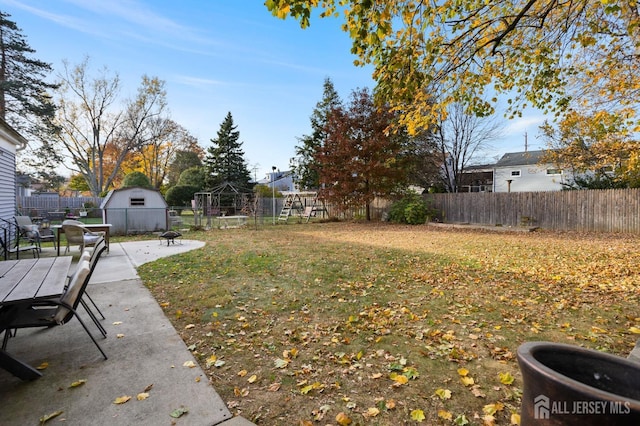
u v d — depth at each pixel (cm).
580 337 300
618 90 549
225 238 1105
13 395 216
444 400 210
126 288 474
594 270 557
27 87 2064
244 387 228
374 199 1797
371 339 304
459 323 339
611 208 1166
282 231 1353
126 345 292
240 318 358
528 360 131
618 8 409
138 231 1312
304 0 289
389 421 191
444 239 1030
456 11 432
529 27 477
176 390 222
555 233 1178
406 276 534
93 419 192
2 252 718
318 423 190
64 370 249
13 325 246
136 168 3362
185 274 561
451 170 2048
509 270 571
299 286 481
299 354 277
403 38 410
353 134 1686
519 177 2277
